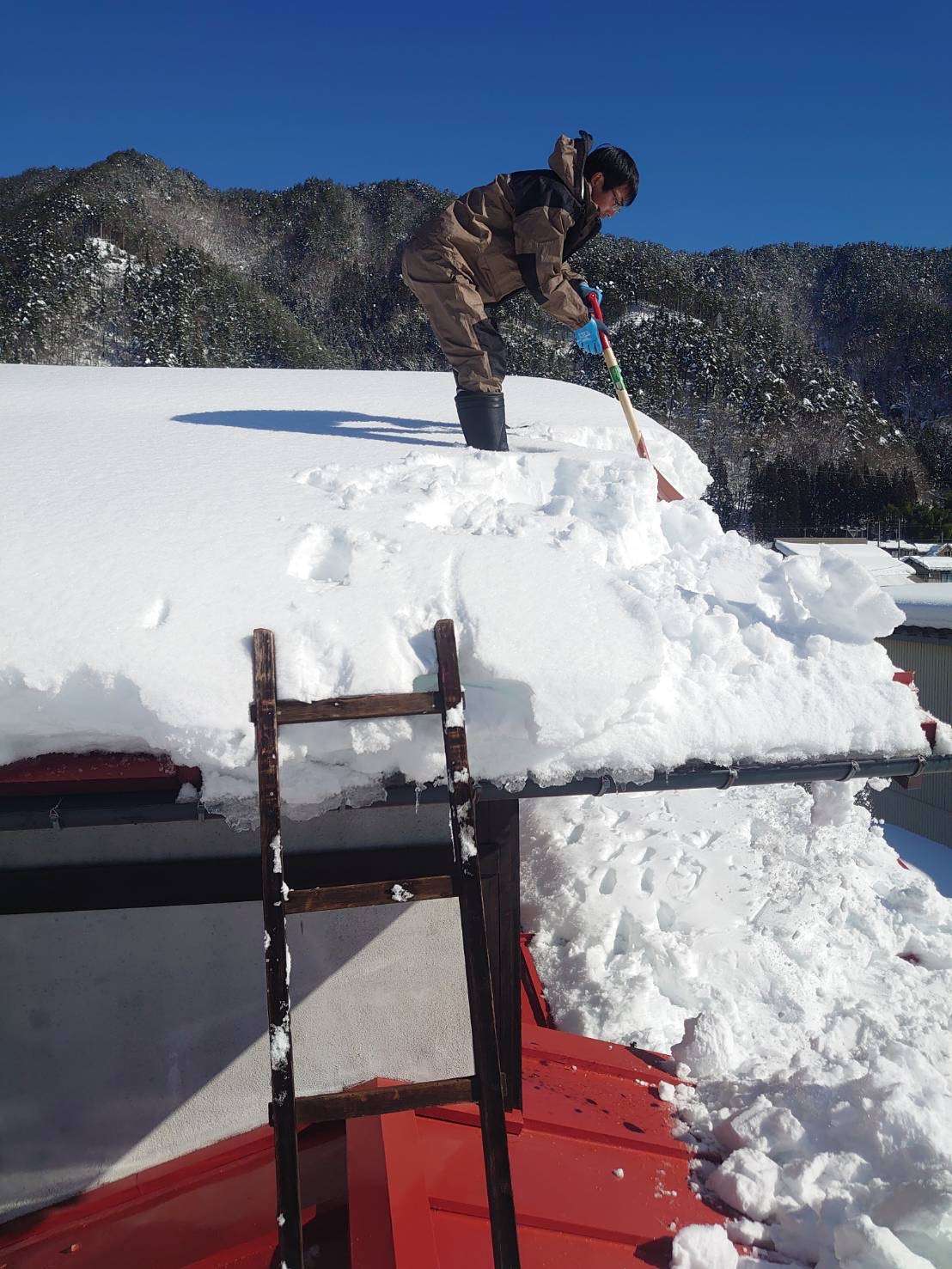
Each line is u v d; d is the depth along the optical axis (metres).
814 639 2.07
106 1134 2.11
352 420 4.14
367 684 1.62
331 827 2.07
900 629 12.41
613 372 3.53
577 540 2.23
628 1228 1.92
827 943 3.81
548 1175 2.05
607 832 3.83
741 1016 3.18
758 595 2.32
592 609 1.79
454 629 1.70
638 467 2.84
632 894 3.56
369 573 1.85
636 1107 2.48
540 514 2.42
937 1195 1.96
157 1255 1.85
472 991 1.42
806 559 2.33
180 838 2.02
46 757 1.56
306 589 1.80
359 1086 2.21
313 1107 1.35
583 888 3.53
